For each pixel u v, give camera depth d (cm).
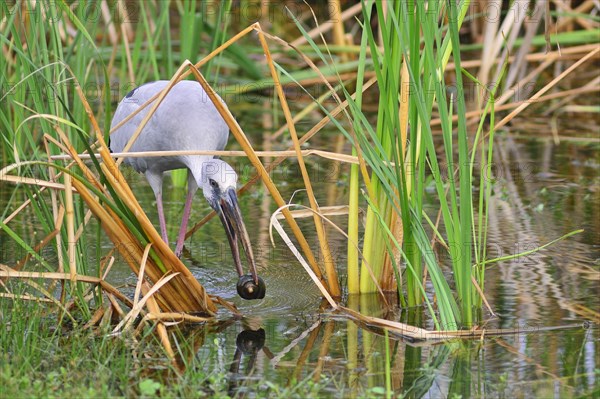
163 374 749
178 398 690
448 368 762
